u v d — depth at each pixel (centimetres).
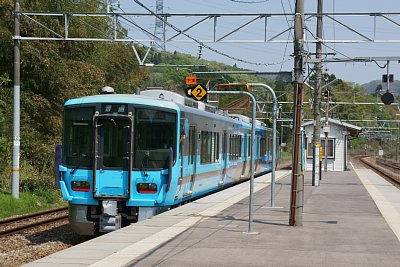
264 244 1226
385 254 1124
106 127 1644
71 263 1030
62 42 3306
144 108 1658
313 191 2777
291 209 1508
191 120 1958
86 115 1659
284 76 2545
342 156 5216
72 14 2230
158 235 1345
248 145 3366
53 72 3172
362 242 1260
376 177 4138
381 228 1480
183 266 1000
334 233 1388
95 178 1630
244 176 3331
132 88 4803
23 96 3081
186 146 1877
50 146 3155
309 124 5081
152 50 2588
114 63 4481
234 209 1900
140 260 1052
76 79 3366
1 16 2895
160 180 1648
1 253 1456
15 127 2362
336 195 2538
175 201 1834
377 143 15238
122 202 1648
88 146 1650
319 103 3192
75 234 1780
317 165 3170
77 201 1647
